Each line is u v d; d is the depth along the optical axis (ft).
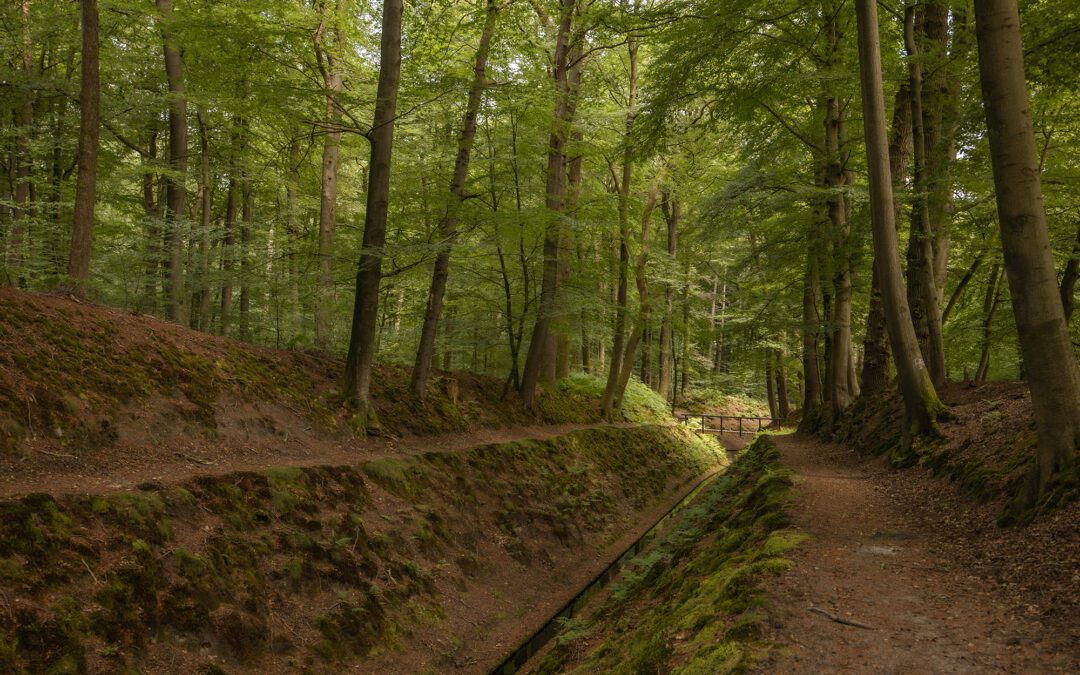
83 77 28.19
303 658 18.70
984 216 42.37
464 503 32.50
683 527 34.32
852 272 53.26
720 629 13.08
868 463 33.99
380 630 21.47
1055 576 13.75
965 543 17.83
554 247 50.44
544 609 28.58
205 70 36.83
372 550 24.43
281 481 23.81
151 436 23.26
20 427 19.38
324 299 41.98
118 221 51.60
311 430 31.04
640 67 74.28
